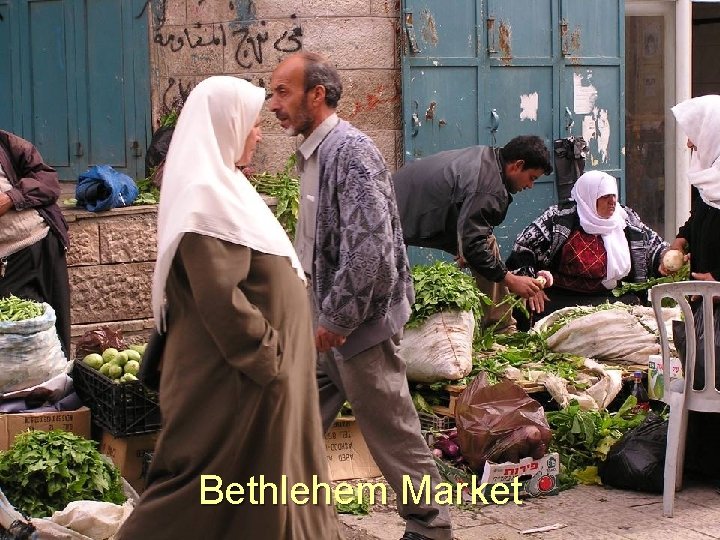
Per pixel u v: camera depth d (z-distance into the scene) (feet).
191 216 10.74
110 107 27.99
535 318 24.44
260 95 11.70
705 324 17.34
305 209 14.79
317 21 26.35
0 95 29.19
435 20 27.07
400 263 14.62
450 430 19.01
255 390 10.94
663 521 16.90
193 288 10.73
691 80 32.17
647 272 24.32
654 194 31.76
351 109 26.68
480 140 27.81
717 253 18.43
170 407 11.12
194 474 11.07
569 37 28.68
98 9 27.91
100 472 15.43
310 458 11.69
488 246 20.38
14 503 14.97
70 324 22.47
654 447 18.25
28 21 28.71
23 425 17.03
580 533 16.39
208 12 26.81
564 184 28.68
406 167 21.27
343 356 14.44
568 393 19.98
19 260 20.75
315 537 11.71
